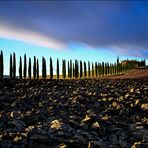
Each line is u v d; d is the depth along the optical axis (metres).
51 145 9.37
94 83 41.28
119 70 141.12
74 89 31.67
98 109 17.42
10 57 84.75
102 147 9.39
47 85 37.53
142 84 37.91
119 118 14.69
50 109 17.14
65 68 113.94
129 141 10.61
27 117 14.14
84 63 121.81
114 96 22.86
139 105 17.77
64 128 11.33
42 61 95.31
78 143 9.56
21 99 22.33
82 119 13.68
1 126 12.30
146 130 11.72
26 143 9.25
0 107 18.89
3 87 34.62
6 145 8.85
